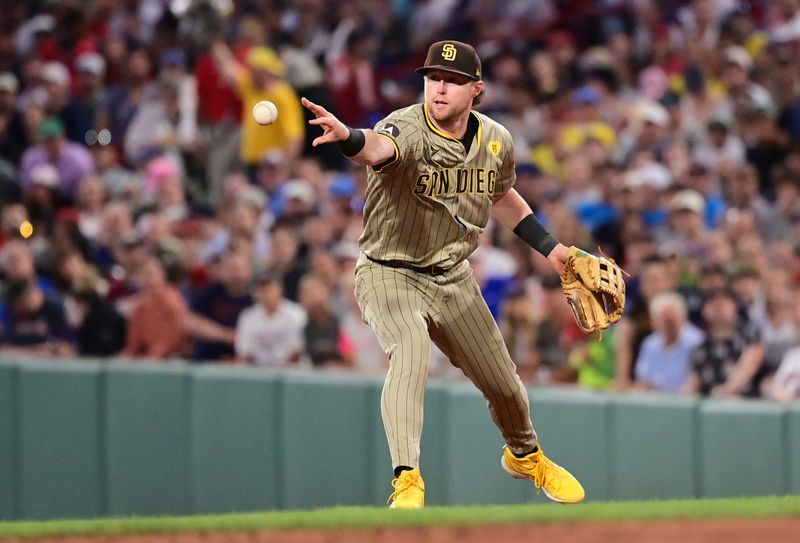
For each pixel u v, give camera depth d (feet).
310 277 112.27
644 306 106.83
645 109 141.90
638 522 46.96
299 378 103.91
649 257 108.06
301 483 103.45
